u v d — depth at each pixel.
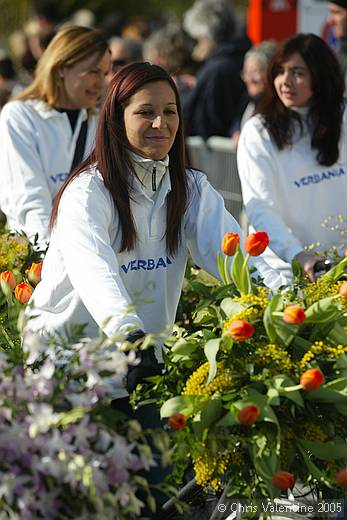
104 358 3.67
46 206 6.62
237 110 10.71
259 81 9.48
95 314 4.19
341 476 3.90
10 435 3.43
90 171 4.54
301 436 3.99
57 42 6.70
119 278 4.32
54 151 6.77
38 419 3.42
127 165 4.53
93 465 3.45
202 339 4.17
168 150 4.54
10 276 4.57
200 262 4.89
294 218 6.56
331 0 9.38
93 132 6.93
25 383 3.55
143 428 4.27
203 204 4.82
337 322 4.13
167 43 11.22
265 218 6.28
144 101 4.45
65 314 4.57
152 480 4.16
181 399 3.92
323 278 4.50
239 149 6.53
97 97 6.78
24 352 3.77
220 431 3.94
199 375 4.01
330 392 3.94
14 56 16.41
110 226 4.53
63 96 6.80
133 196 4.54
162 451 3.64
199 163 10.04
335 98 6.45
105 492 3.46
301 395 3.95
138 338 3.85
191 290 5.42
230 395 3.94
